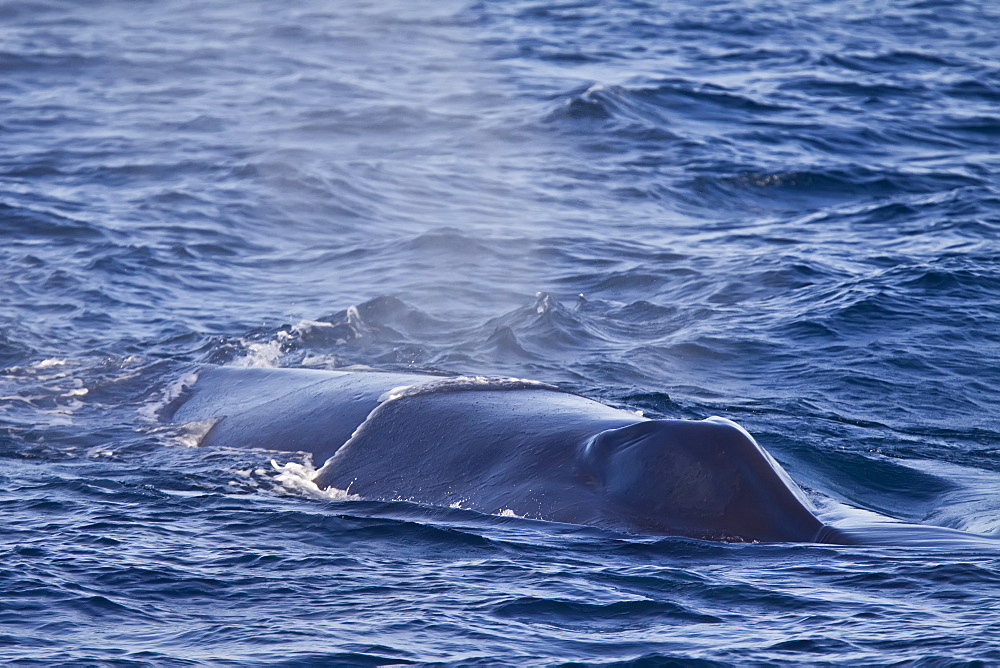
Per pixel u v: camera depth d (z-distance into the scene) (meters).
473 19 178.50
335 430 40.06
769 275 71.44
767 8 189.50
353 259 77.19
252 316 64.69
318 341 59.31
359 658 24.59
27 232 79.06
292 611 27.17
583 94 121.31
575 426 36.38
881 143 109.56
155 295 67.94
